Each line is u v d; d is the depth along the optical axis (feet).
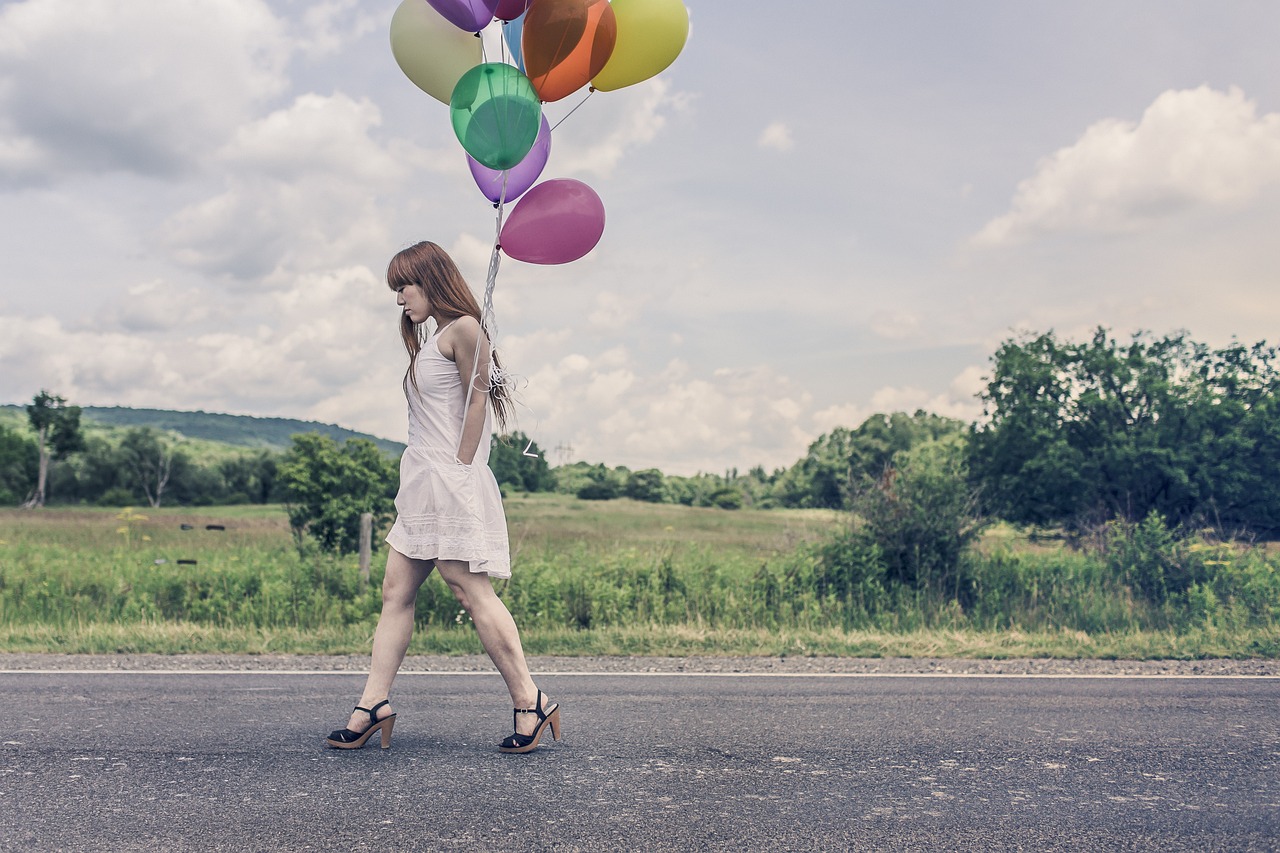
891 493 32.17
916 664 20.42
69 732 12.19
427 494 11.40
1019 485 67.97
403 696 15.21
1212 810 9.20
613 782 9.86
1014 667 19.97
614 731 12.54
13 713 13.57
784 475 206.69
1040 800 9.46
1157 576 30.89
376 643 11.50
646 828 8.37
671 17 12.87
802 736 12.34
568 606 27.71
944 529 31.37
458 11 12.18
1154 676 18.60
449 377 11.66
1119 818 8.90
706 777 10.14
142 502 318.45
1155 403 66.54
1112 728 13.06
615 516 118.93
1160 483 65.82
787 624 27.61
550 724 11.44
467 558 11.16
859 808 9.10
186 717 13.29
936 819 8.79
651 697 15.48
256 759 10.70
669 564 31.09
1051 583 30.73
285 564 32.48
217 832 8.14
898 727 13.00
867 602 29.68
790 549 32.76
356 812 8.72
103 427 382.42
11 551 39.68
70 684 16.47
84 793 9.31
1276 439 63.72
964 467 33.81
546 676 18.06
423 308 11.76
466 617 25.38
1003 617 28.60
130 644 22.24
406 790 9.44
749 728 12.84
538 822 8.49
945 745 11.89
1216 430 65.57
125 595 28.40
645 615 27.91
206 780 9.78
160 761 10.59
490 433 11.91
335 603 27.61
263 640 23.17
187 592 28.53
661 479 213.05
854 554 31.01
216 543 55.16
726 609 28.09
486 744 11.60
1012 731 12.79
